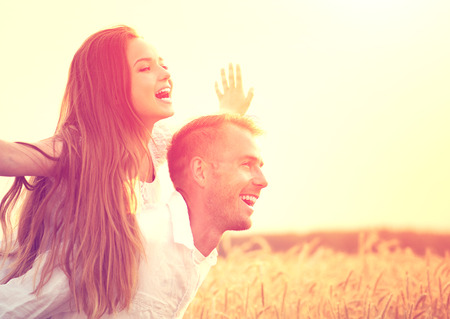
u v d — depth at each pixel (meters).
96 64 2.47
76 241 2.29
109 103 2.44
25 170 2.20
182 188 2.42
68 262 2.25
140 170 2.64
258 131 2.47
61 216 2.34
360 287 4.63
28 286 2.27
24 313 2.24
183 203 2.37
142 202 2.61
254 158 2.37
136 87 2.51
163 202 2.47
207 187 2.35
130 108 2.47
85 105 2.43
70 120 2.48
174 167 2.44
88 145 2.36
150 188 2.68
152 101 2.54
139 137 2.48
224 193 2.33
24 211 2.45
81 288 2.24
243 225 2.36
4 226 2.46
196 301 4.09
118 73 2.48
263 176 2.38
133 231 2.27
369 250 6.18
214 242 2.41
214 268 5.13
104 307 2.22
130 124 2.47
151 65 2.57
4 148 2.13
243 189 2.36
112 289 2.24
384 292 4.41
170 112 2.61
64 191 2.35
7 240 2.46
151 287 2.28
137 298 2.27
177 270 2.31
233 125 2.39
